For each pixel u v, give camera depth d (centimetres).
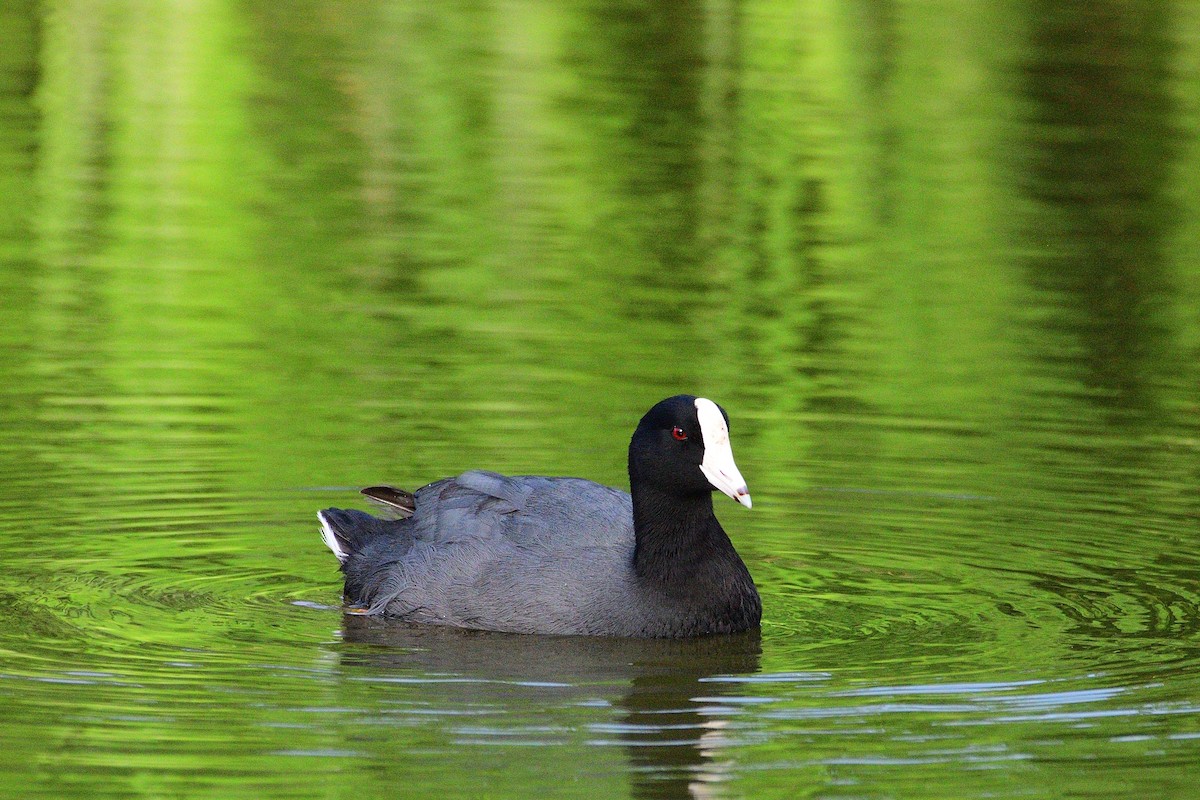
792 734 936
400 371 1694
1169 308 2003
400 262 2117
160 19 3366
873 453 1496
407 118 2830
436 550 1158
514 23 3406
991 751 911
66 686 982
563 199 2422
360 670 1030
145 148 2645
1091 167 2612
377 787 859
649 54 3209
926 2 3406
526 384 1658
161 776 865
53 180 2466
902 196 2464
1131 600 1170
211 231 2242
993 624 1123
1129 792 862
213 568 1216
